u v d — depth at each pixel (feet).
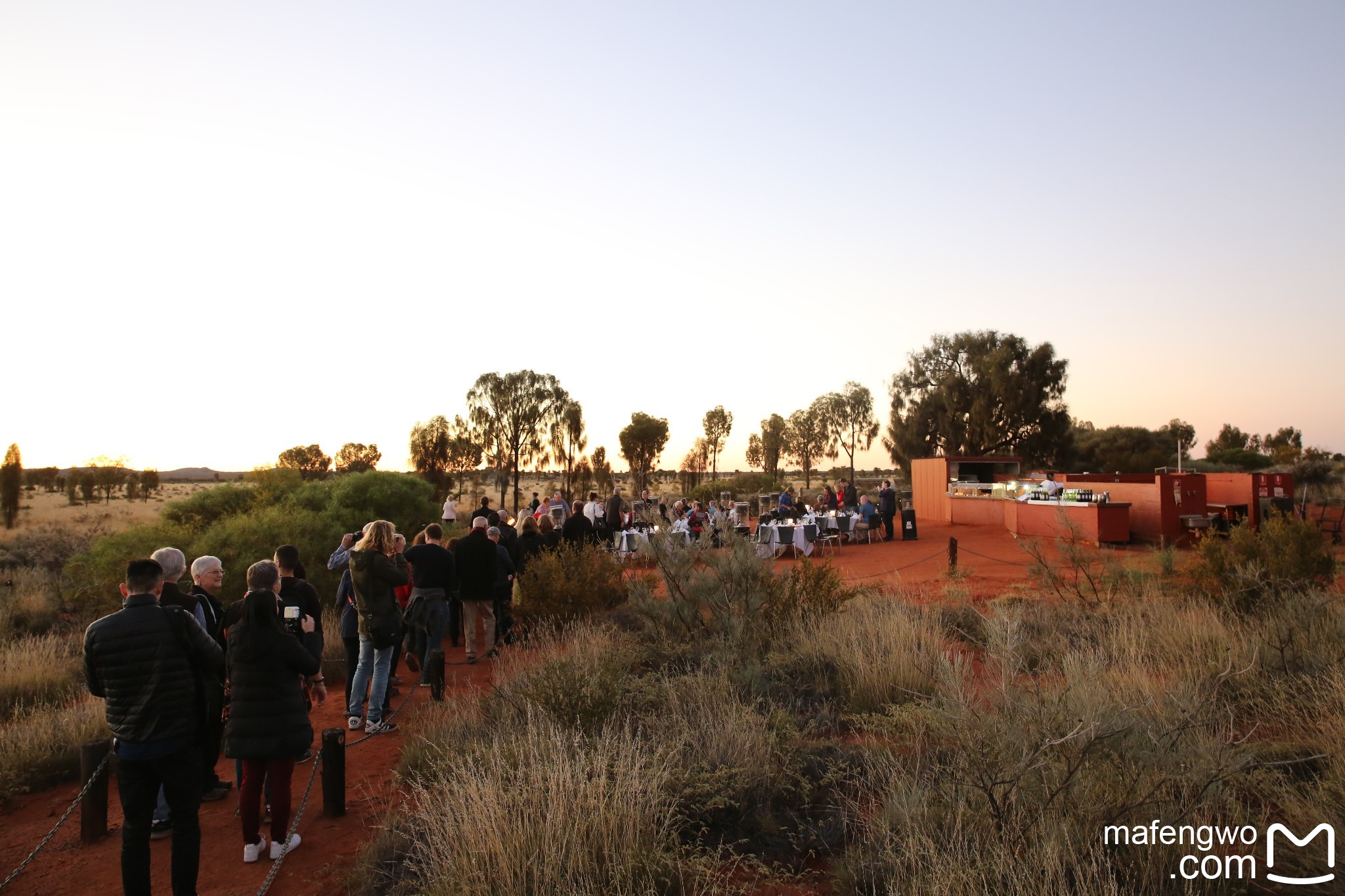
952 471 88.22
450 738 19.58
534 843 13.23
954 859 11.55
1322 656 21.44
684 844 14.58
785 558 61.31
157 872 15.23
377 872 13.98
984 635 27.71
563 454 146.61
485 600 31.91
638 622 34.96
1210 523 55.47
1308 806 13.21
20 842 17.04
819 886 13.37
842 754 18.12
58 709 25.94
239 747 15.02
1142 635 25.30
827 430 207.72
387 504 55.93
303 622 20.30
